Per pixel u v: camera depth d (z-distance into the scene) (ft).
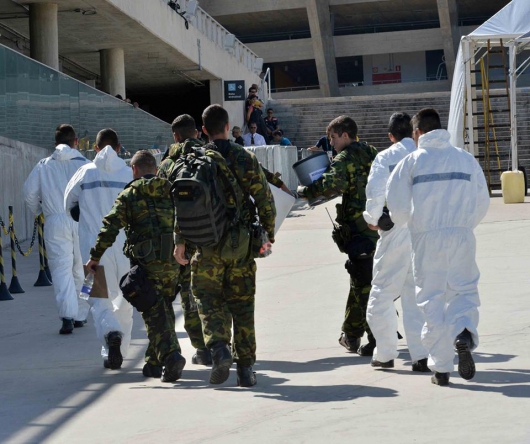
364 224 22.82
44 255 44.93
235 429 16.69
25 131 65.16
